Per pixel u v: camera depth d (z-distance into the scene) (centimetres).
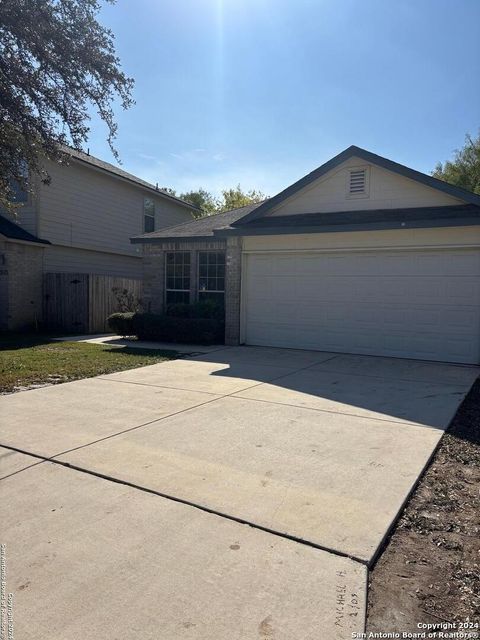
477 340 1026
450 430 577
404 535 343
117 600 268
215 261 1430
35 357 1080
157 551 315
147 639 240
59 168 1830
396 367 984
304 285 1232
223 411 641
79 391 756
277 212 1294
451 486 426
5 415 620
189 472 440
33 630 246
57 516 361
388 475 437
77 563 302
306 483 418
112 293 1812
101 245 2042
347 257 1169
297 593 274
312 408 659
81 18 997
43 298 1789
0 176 1119
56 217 1827
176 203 2498
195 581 285
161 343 1380
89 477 429
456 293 1046
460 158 3294
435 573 298
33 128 1029
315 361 1055
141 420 599
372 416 624
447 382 836
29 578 287
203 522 352
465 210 1038
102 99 1077
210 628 247
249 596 271
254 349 1245
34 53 966
